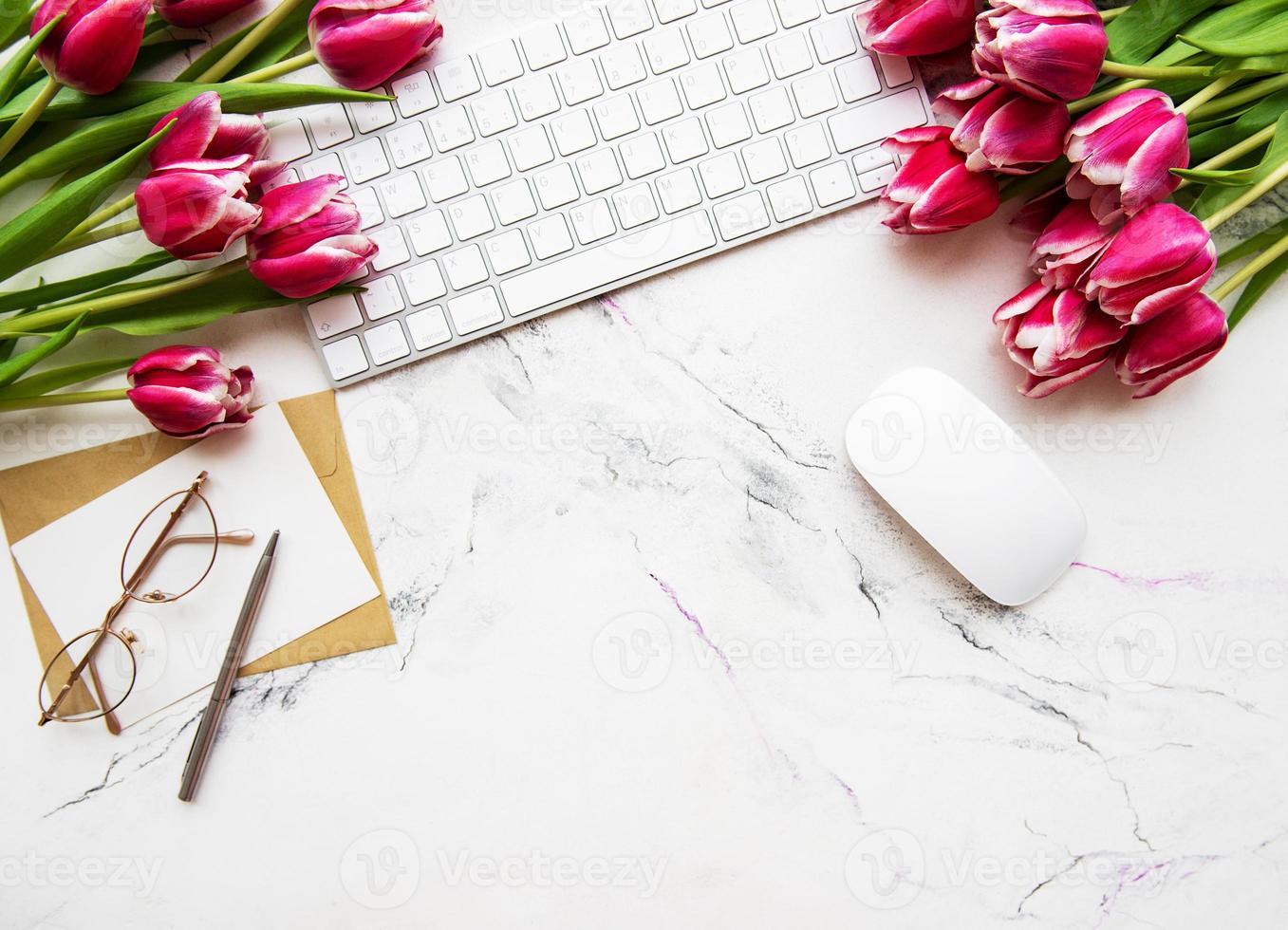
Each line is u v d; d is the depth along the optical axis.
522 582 0.70
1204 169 0.62
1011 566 0.64
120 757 0.69
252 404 0.68
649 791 0.70
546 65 0.66
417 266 0.66
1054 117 0.59
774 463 0.70
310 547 0.69
